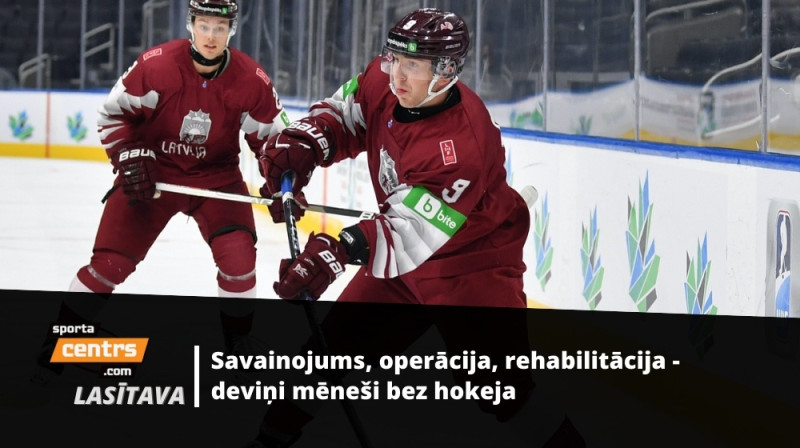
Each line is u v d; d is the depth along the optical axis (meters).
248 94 13.88
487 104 24.72
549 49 21.66
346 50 32.28
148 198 13.60
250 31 43.44
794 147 13.83
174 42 13.91
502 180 9.83
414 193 9.15
